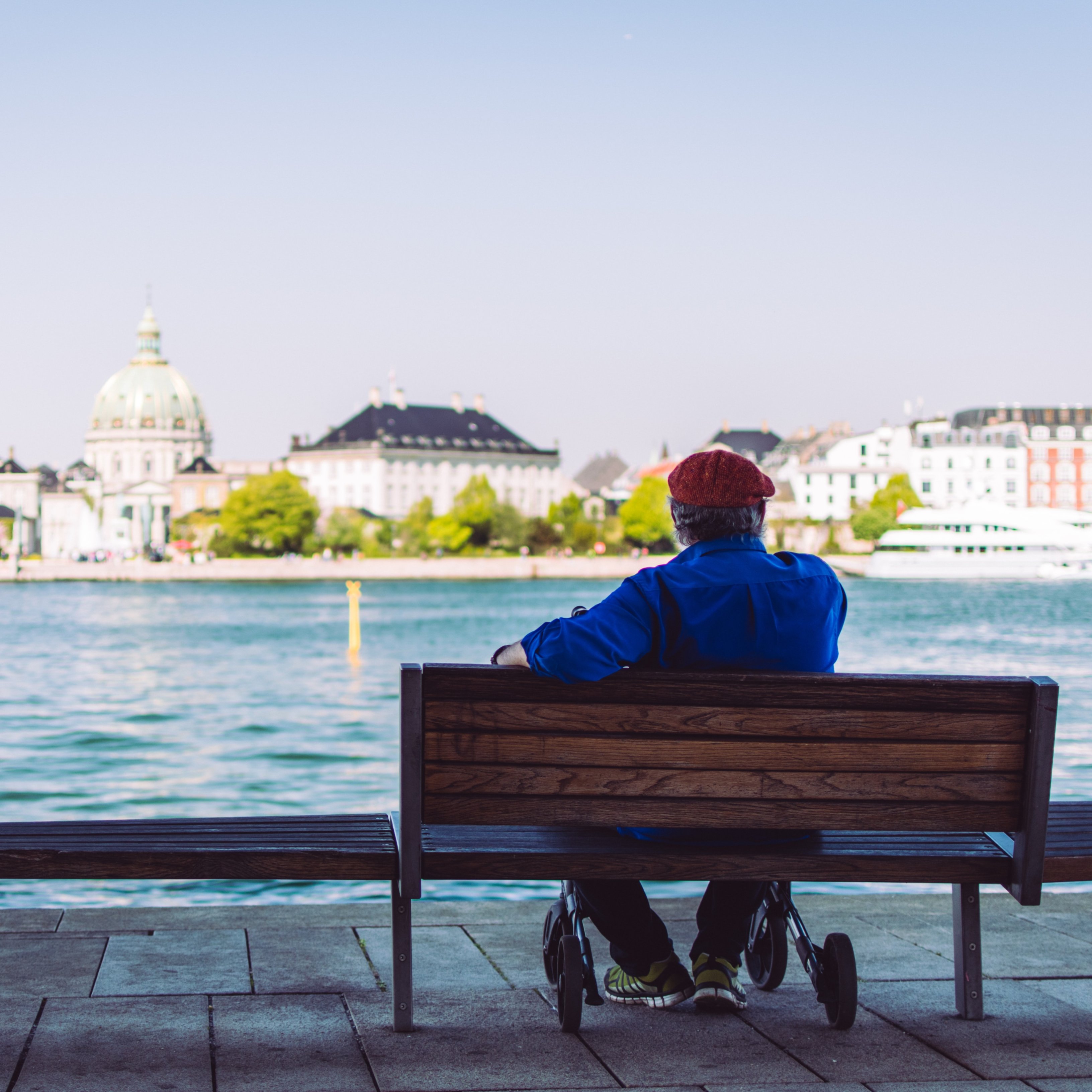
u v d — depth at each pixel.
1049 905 6.75
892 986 5.39
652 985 5.07
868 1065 4.45
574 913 5.05
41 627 85.12
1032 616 80.44
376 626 84.81
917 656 50.56
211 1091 4.12
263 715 31.66
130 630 80.69
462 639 71.06
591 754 4.36
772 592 4.61
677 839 4.57
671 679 4.34
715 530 4.75
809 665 4.67
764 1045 4.67
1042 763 4.48
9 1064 4.34
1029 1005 5.14
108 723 29.73
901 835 4.86
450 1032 4.75
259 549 188.25
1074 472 192.25
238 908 6.48
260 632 77.94
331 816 5.07
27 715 31.77
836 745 4.42
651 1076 4.33
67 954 5.64
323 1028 4.77
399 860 4.44
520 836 4.64
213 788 19.39
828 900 6.88
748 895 5.10
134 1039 4.61
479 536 186.88
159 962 5.55
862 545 169.00
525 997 5.20
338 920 6.28
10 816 17.02
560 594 140.62
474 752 4.34
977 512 137.00
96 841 4.57
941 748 4.47
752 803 4.41
